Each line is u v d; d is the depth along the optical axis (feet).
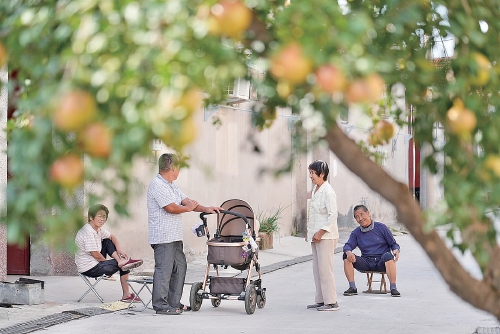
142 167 72.64
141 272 71.05
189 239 84.28
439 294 62.08
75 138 10.93
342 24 11.28
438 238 14.02
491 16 14.30
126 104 10.29
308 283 69.62
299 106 11.60
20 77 13.25
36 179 10.57
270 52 11.73
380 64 11.49
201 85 10.57
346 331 46.52
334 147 12.84
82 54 10.82
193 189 84.33
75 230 10.96
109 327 46.93
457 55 13.76
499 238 15.10
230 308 55.52
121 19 10.90
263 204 102.17
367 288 65.77
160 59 10.37
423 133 15.52
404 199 13.35
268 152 100.94
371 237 61.87
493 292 14.89
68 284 62.28
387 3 13.37
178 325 48.06
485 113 14.57
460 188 12.50
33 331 45.11
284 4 12.81
